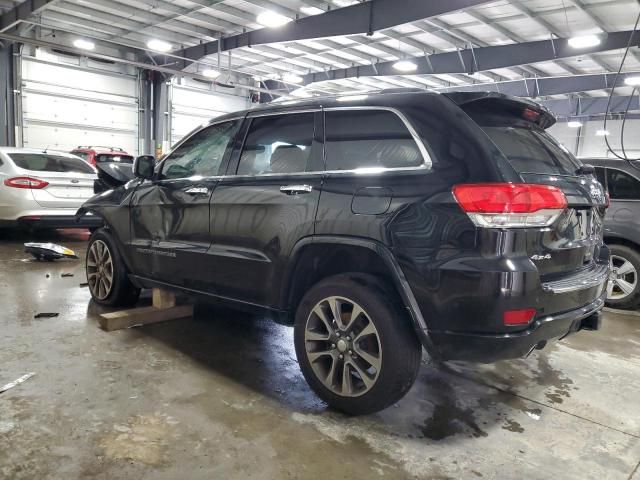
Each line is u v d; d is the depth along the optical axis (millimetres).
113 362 3082
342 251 2609
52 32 15539
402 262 2242
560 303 2258
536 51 11328
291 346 3504
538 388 2982
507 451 2270
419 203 2223
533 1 9242
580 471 2135
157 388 2746
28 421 2338
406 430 2416
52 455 2080
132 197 3820
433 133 2301
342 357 2496
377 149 2475
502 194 2039
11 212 6789
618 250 4742
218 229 3109
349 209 2436
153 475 1978
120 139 17875
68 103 16438
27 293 4645
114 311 4121
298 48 14445
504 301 2033
